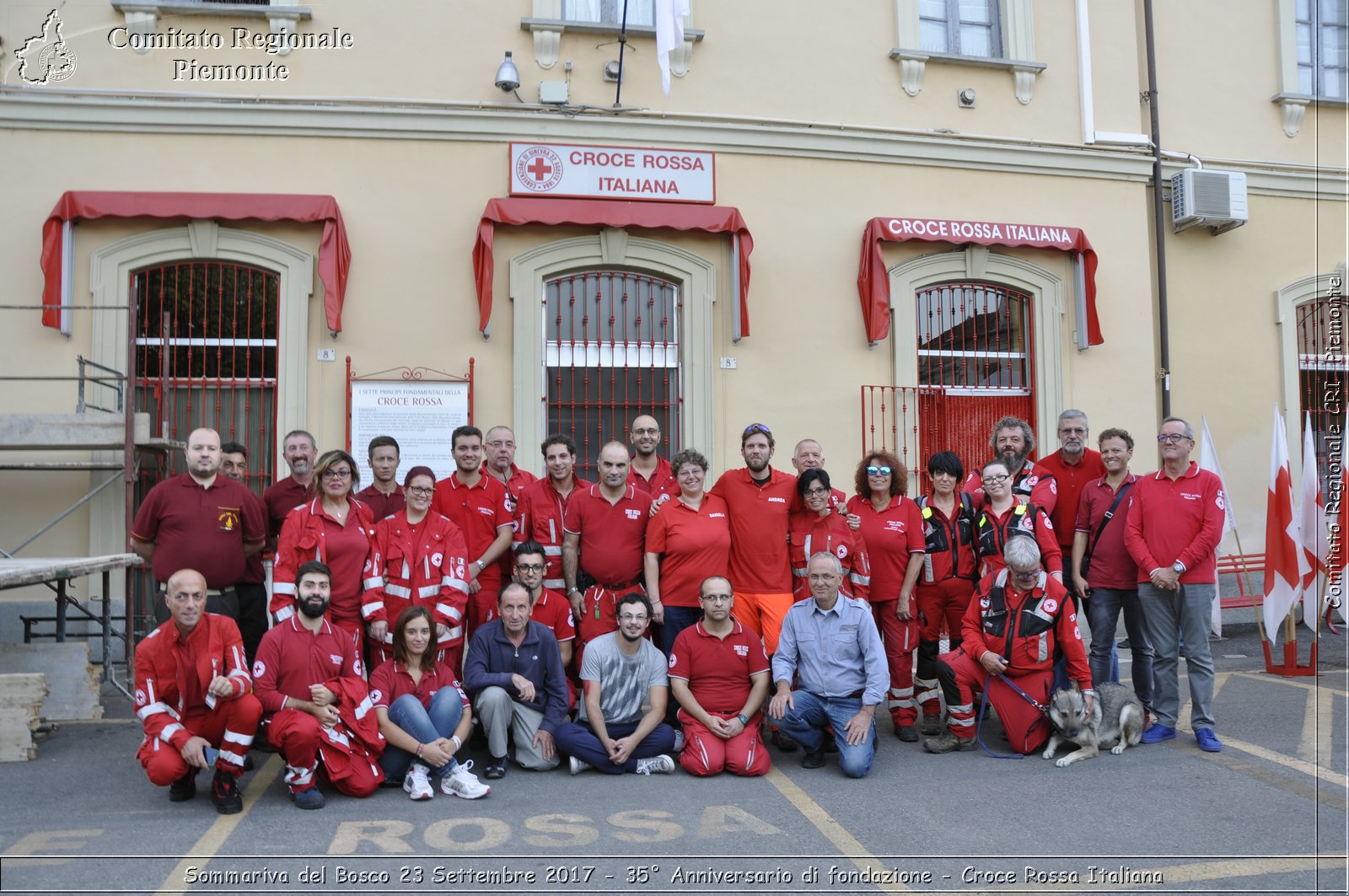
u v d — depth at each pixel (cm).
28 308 697
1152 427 952
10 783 503
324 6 816
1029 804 473
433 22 829
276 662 478
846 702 541
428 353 807
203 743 461
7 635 756
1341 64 1062
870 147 895
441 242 815
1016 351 942
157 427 788
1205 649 569
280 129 797
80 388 726
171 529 578
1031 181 940
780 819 453
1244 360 1020
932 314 923
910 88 919
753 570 596
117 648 765
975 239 896
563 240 830
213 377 796
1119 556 618
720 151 864
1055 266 938
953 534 614
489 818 454
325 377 794
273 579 520
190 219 782
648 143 849
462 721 512
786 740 590
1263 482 1016
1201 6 1031
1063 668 575
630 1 884
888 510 613
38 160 771
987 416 926
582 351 846
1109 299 953
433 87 826
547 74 843
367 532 547
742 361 860
